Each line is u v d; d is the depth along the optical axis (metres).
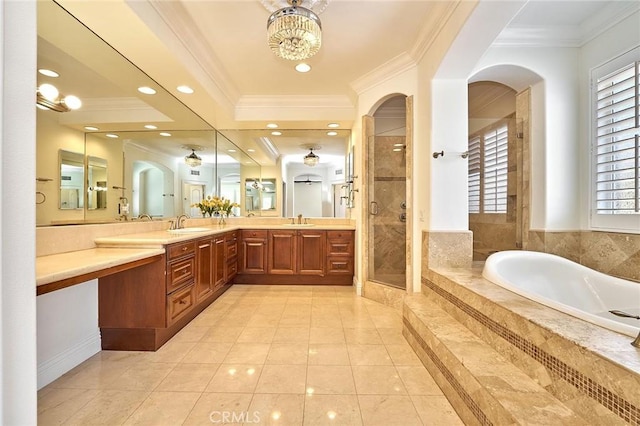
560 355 1.19
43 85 1.83
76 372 1.87
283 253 4.10
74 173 2.06
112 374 1.85
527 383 1.30
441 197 2.61
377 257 3.62
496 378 1.34
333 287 4.02
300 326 2.62
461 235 2.61
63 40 1.92
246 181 4.77
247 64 2.96
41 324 1.73
